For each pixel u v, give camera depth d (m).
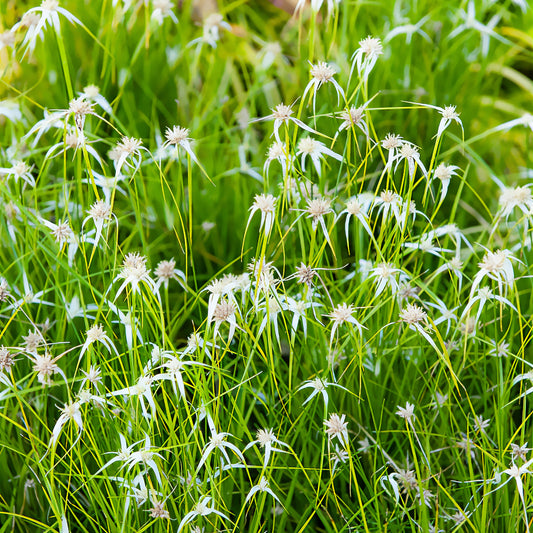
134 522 1.67
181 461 1.69
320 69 1.66
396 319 1.71
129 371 1.70
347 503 1.69
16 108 1.82
